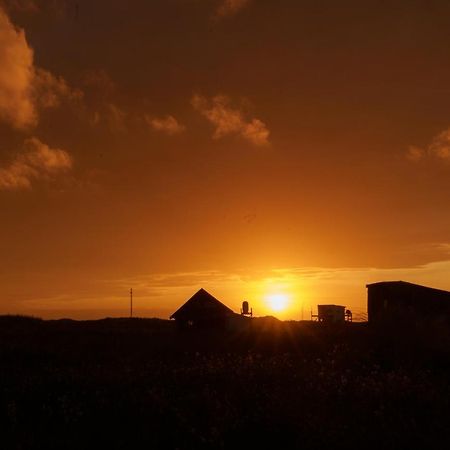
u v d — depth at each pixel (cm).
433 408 1388
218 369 1948
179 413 1353
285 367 1967
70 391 1677
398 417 1301
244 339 4056
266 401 1451
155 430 1266
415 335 2623
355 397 1495
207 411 1375
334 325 4441
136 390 1641
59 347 3703
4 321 6359
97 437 1228
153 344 3988
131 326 6350
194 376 1862
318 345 3288
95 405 1495
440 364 2314
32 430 1298
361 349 2548
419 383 1659
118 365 2408
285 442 1168
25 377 1962
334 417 1305
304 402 1426
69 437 1235
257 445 1153
